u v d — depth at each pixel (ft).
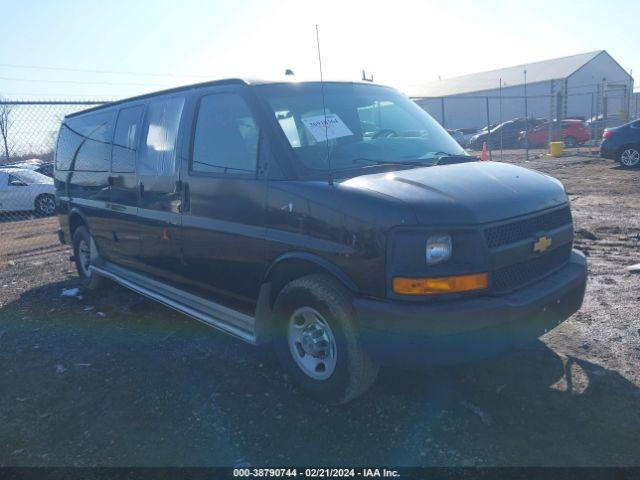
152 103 15.99
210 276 13.62
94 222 19.11
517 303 9.99
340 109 13.56
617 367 12.60
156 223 15.17
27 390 13.21
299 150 11.98
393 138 13.85
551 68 161.27
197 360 14.30
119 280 17.92
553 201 11.78
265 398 12.12
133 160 16.30
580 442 9.99
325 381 11.25
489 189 10.75
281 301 11.69
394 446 10.16
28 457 10.50
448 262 9.81
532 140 94.43
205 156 13.51
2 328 17.49
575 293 11.75
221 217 12.87
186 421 11.40
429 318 9.41
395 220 9.66
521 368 12.77
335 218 10.39
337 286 10.73
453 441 10.21
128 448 10.59
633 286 17.85
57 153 22.63
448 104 168.55
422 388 12.11
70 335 16.57
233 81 13.24
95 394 12.80
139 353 14.97
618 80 165.89
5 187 48.03
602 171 51.42
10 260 28.71
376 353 10.01
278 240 11.43
